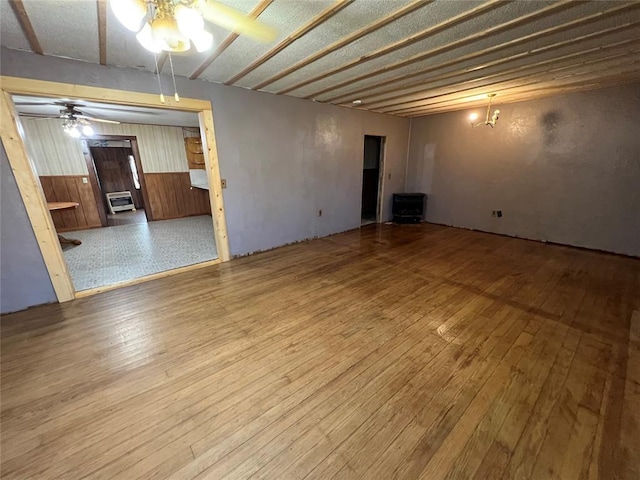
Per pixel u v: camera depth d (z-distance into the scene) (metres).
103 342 2.19
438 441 1.39
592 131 3.98
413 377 1.82
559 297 2.82
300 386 1.75
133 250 4.50
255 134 3.86
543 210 4.66
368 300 2.81
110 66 2.69
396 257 4.05
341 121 4.92
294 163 4.42
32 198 2.55
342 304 2.74
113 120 5.39
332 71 2.92
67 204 4.99
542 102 4.36
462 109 5.23
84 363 1.96
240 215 3.97
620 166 3.84
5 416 1.55
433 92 3.88
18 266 2.59
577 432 1.42
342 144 5.05
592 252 4.16
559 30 2.05
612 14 1.83
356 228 5.82
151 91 2.94
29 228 2.58
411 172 6.46
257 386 1.75
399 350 2.07
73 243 4.85
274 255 4.18
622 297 2.80
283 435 1.43
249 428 1.47
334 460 1.31
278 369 1.90
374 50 2.42
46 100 3.38
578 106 4.04
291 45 2.29
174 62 2.64
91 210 6.10
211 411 1.58
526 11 1.82
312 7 1.74
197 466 1.29
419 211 6.23
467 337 2.21
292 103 4.17
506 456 1.31
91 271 3.61
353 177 5.44
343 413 1.56
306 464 1.29
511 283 3.16
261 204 4.17
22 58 2.31
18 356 2.03
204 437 1.42
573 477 1.22
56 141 5.62
